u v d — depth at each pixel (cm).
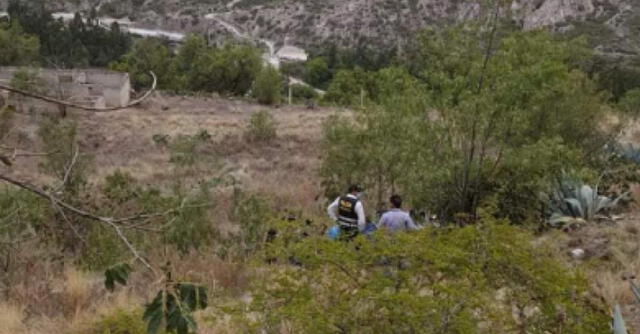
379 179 1389
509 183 1226
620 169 1491
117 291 852
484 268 517
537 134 1420
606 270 899
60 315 791
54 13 16425
